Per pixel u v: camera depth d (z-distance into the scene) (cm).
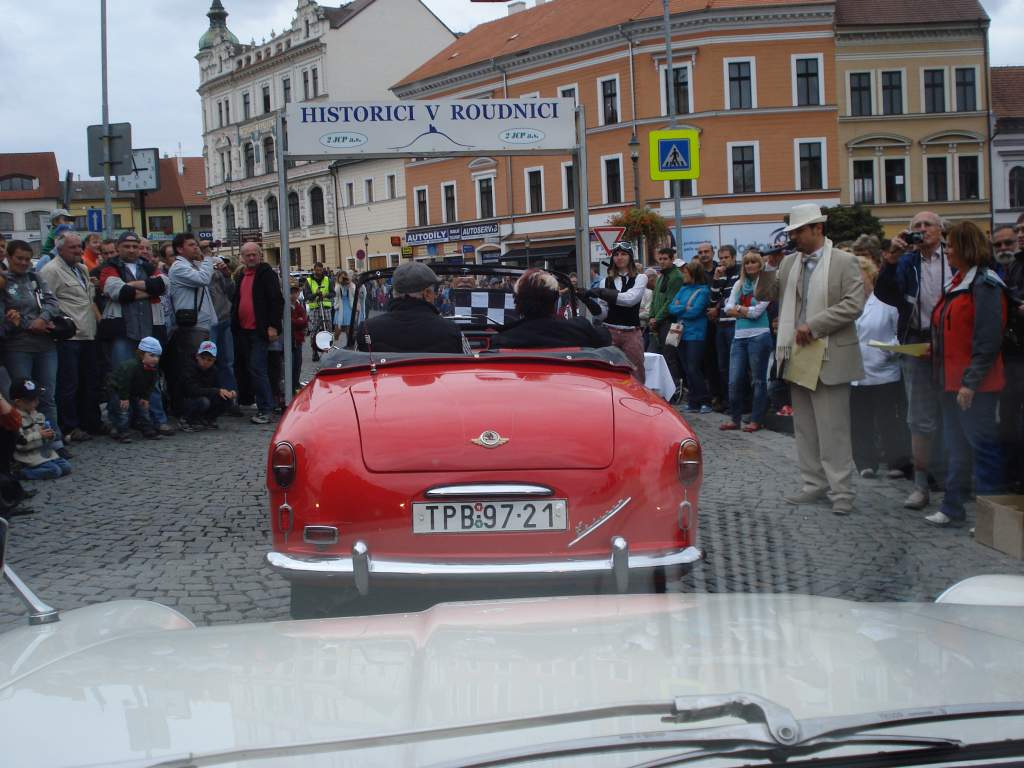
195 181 8400
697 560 370
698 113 4419
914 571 418
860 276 634
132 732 141
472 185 5097
